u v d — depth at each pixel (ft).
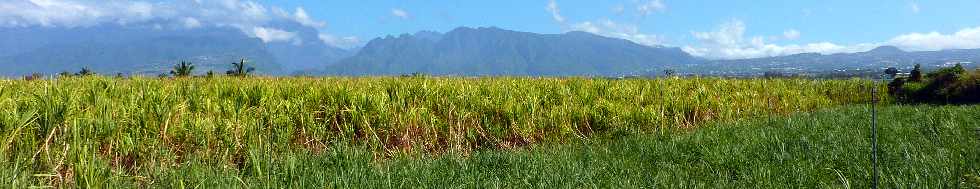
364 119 26.27
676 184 17.43
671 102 40.42
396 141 26.89
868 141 23.99
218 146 20.77
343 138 24.23
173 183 15.49
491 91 36.83
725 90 55.77
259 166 17.03
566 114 33.12
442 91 35.37
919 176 16.74
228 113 24.47
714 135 28.07
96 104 21.33
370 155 21.02
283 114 25.40
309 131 25.34
